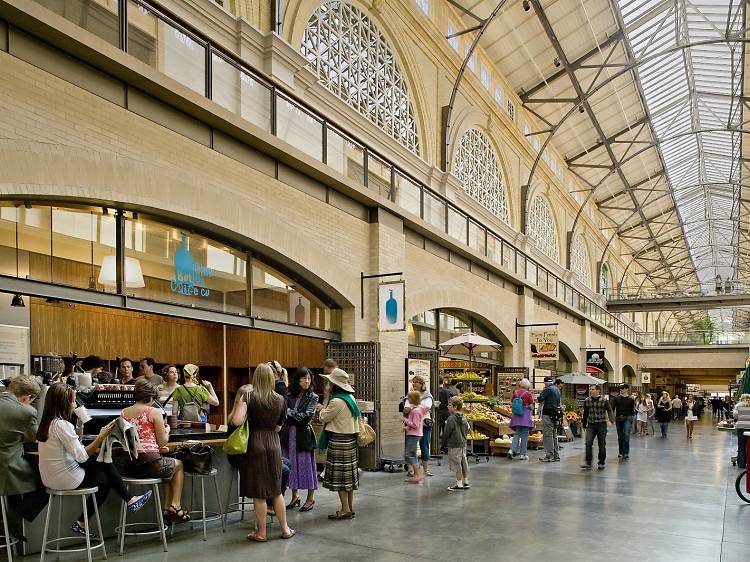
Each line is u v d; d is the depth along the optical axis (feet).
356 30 52.11
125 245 27.17
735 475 40.52
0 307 30.37
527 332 77.05
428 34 62.03
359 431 25.48
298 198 36.83
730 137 123.85
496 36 74.69
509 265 73.72
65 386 18.65
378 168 45.44
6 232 22.81
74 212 25.29
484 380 60.44
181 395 27.89
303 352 51.90
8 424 18.21
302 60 41.70
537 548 21.03
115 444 20.16
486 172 78.43
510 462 45.27
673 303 145.18
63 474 17.87
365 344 40.57
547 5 69.56
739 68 91.76
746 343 160.45
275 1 40.29
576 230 126.41
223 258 32.83
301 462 26.12
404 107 59.11
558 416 46.96
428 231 51.57
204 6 35.53
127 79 25.89
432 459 44.42
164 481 21.43
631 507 28.60
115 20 26.11
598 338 124.26
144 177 26.30
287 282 37.76
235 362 47.26
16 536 18.58
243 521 24.34
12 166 21.18
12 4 20.99
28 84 22.18
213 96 31.04
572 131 105.60
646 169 135.64
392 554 19.98
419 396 35.50
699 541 22.54
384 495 30.48
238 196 31.86
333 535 22.31
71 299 24.47
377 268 43.60
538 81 87.20
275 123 34.94
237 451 20.84
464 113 70.18
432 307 53.57
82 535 20.12
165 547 20.21
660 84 99.55
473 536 22.48
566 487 33.91
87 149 24.12
